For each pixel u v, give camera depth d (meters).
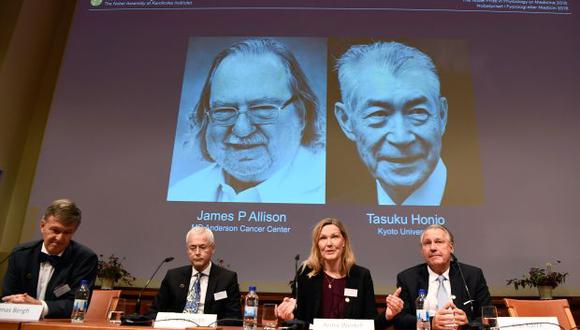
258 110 4.51
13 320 1.88
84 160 4.44
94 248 4.17
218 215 4.23
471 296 2.73
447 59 4.61
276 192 4.26
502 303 3.87
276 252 4.12
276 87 4.57
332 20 4.80
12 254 2.63
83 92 4.67
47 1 5.14
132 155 4.45
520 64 4.57
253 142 4.42
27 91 4.84
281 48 4.71
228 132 4.46
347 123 4.44
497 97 4.48
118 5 4.97
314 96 4.53
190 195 4.30
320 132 4.41
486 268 3.97
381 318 2.40
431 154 4.30
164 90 4.66
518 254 3.99
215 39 4.81
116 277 4.02
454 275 2.80
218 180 4.33
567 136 4.32
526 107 4.43
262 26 4.82
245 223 4.20
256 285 4.04
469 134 4.36
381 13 4.80
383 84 4.53
